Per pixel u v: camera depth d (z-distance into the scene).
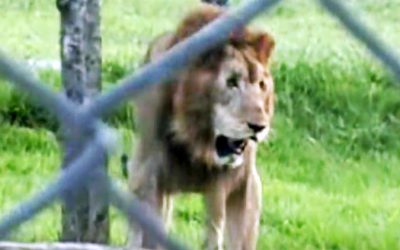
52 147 17.75
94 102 4.75
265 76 10.97
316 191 17.52
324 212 16.17
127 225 11.40
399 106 20.67
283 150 18.83
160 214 11.41
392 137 20.03
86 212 12.03
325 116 20.28
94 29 11.80
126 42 24.11
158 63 4.85
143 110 11.30
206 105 10.94
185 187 11.43
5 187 15.46
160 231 5.05
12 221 4.65
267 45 11.09
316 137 19.88
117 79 19.98
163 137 11.23
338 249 15.14
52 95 4.67
